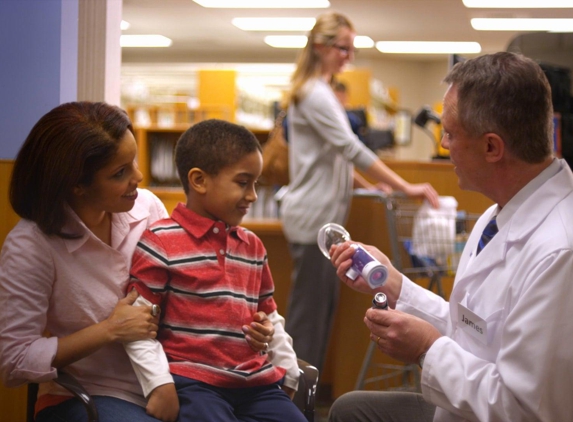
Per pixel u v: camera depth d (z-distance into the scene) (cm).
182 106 713
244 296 165
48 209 150
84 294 156
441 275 298
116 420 147
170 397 149
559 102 333
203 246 164
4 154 207
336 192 304
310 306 305
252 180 169
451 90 145
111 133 151
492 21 553
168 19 599
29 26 206
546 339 124
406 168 352
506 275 138
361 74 667
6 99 207
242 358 160
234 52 816
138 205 175
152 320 154
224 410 151
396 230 299
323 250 205
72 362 150
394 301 175
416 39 676
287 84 963
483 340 139
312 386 171
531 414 125
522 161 139
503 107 136
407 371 342
